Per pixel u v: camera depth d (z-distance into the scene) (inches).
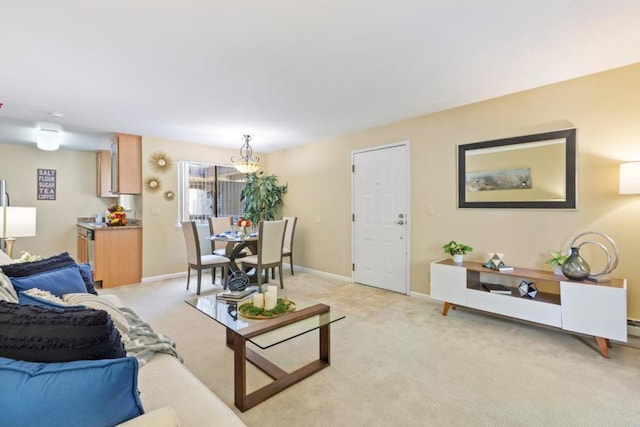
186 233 166.7
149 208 186.1
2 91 113.7
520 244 121.3
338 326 117.3
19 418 29.0
